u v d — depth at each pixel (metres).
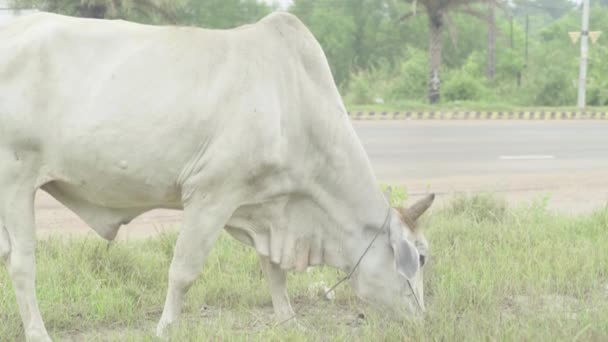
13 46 6.40
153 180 6.47
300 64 6.86
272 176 6.71
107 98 6.30
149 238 10.13
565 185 15.88
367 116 34.53
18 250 6.51
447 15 40.88
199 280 8.53
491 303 7.61
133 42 6.50
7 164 6.41
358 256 7.04
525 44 66.69
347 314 7.90
